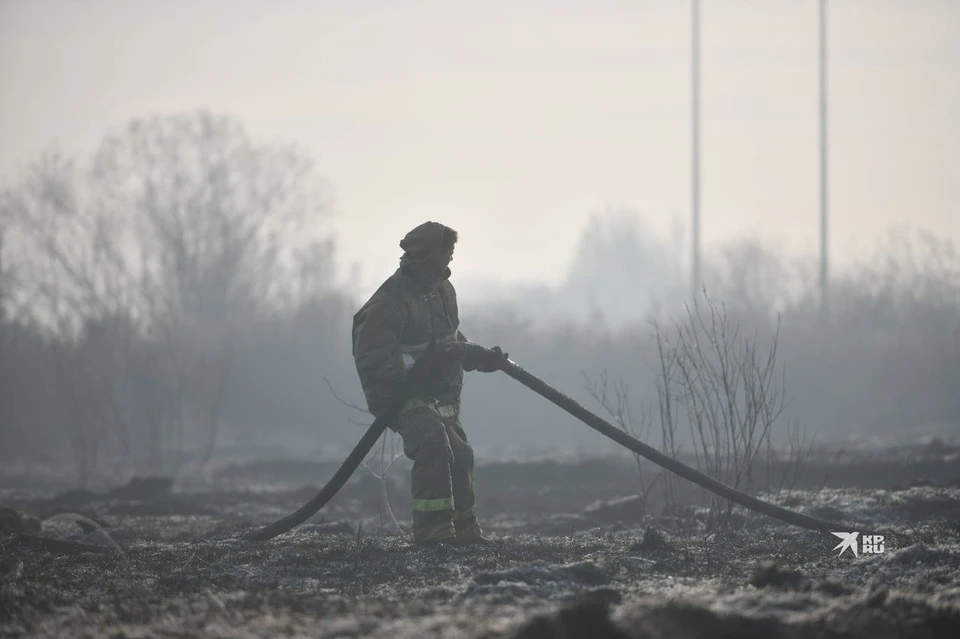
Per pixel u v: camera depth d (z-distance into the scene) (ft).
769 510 71.77
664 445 89.66
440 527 68.49
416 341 69.51
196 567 63.72
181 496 139.03
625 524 96.84
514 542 71.20
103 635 45.21
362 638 43.27
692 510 94.38
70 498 135.74
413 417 68.95
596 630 40.22
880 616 44.57
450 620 44.47
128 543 84.12
